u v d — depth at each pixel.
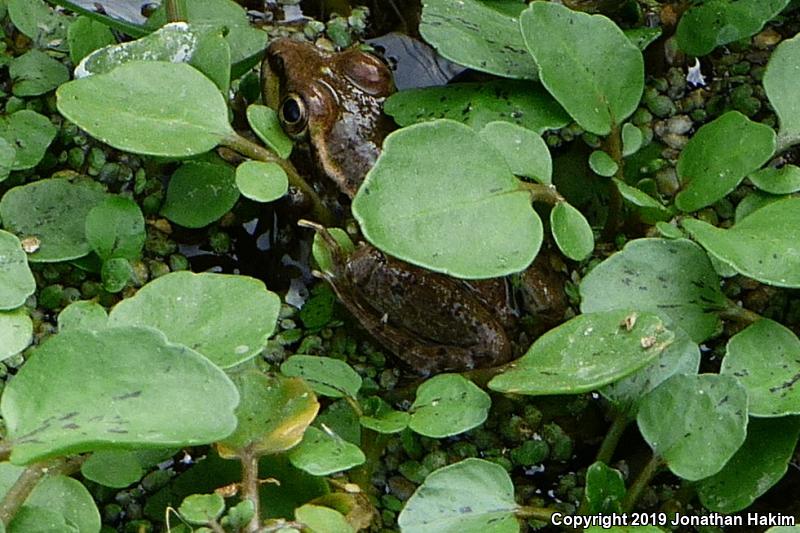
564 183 0.67
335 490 0.61
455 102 0.65
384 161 0.60
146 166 0.67
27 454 0.57
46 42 0.69
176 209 0.65
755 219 0.62
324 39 0.70
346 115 0.67
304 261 0.66
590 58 0.64
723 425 0.60
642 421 0.60
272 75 0.67
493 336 0.63
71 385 0.58
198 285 0.60
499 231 0.61
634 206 0.65
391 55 0.70
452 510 0.59
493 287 0.64
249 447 0.59
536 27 0.64
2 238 0.62
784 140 0.64
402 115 0.65
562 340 0.61
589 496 0.60
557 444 0.63
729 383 0.60
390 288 0.64
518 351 0.64
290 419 0.60
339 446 0.60
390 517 0.62
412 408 0.61
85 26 0.67
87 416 0.57
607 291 0.62
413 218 0.60
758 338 0.61
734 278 0.65
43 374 0.58
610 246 0.66
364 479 0.62
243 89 0.68
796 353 0.61
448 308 0.64
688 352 0.61
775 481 0.60
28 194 0.65
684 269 0.62
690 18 0.67
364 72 0.67
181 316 0.60
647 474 0.60
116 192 0.67
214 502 0.58
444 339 0.64
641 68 0.65
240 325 0.60
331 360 0.62
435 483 0.59
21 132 0.66
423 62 0.69
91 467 0.60
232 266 0.66
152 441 0.57
